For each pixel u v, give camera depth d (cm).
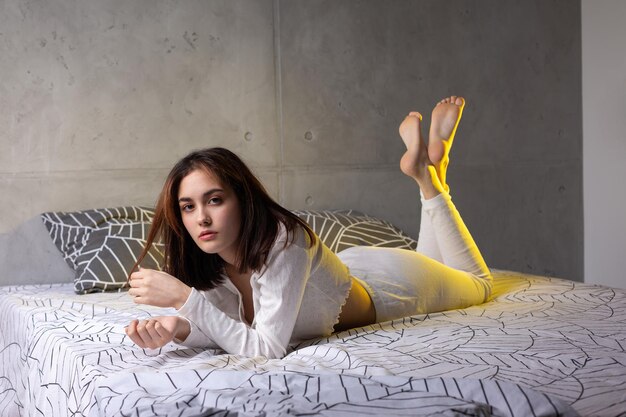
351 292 225
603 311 236
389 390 136
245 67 395
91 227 338
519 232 467
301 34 407
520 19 463
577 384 148
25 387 244
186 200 194
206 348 205
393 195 428
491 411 129
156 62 377
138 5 374
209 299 214
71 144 362
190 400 141
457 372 162
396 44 429
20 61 354
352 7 418
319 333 216
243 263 193
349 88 418
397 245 358
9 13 352
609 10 465
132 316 247
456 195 448
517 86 463
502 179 460
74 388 183
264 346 193
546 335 200
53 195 360
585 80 482
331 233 354
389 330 219
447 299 254
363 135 421
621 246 464
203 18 386
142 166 375
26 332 251
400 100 430
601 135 475
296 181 407
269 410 130
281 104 403
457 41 445
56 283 360
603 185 475
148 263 320
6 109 352
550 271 478
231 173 192
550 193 476
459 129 447
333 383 147
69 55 362
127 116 372
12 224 354
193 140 385
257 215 193
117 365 182
